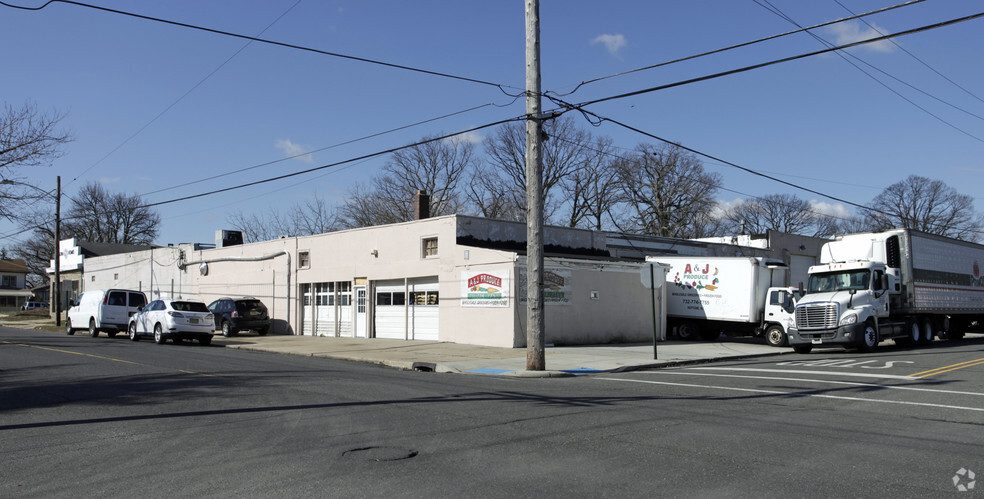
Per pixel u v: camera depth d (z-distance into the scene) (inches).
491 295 925.2
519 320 902.4
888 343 1140.5
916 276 994.1
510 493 233.1
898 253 977.5
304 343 1029.8
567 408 413.1
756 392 492.4
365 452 294.0
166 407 413.4
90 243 2187.5
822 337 879.7
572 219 2273.6
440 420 369.7
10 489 241.8
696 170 2265.0
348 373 613.0
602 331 1011.3
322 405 419.8
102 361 697.6
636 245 1382.9
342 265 1189.1
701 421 369.1
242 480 250.7
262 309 1245.7
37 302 3412.9
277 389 491.5
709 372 648.4
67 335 1216.2
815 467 268.8
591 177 2250.2
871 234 989.2
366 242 1143.6
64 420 374.0
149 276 1726.1
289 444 310.5
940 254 1071.0
